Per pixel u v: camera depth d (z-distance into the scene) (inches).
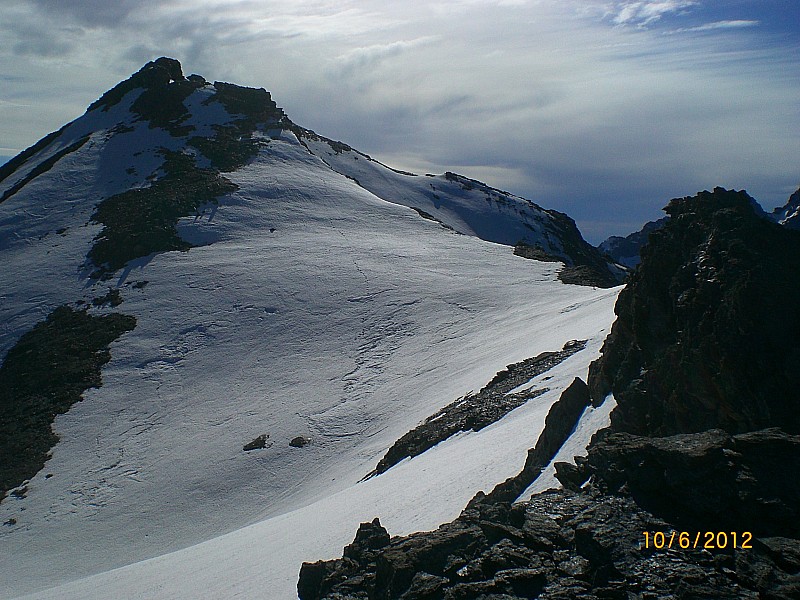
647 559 560.7
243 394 2588.6
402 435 1968.5
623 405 1017.5
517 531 643.5
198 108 6195.9
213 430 2377.0
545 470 1012.5
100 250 3919.8
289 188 4852.4
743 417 820.0
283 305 3196.4
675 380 929.5
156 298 3366.1
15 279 3722.9
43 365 2933.1
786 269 895.7
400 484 1330.0
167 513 1982.0
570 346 1971.0
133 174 5044.3
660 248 1088.2
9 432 2539.4
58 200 4751.5
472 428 1609.3
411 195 6486.2
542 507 681.6
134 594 1218.0
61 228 4340.6
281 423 2326.5
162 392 2672.2
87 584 1423.5
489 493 1019.3
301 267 3570.4
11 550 1910.7
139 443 2370.8
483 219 6456.7
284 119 6535.4
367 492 1395.2
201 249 3895.2
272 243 3969.0
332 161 6343.5
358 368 2630.4
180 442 2338.8
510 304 2989.7
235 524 1876.2
